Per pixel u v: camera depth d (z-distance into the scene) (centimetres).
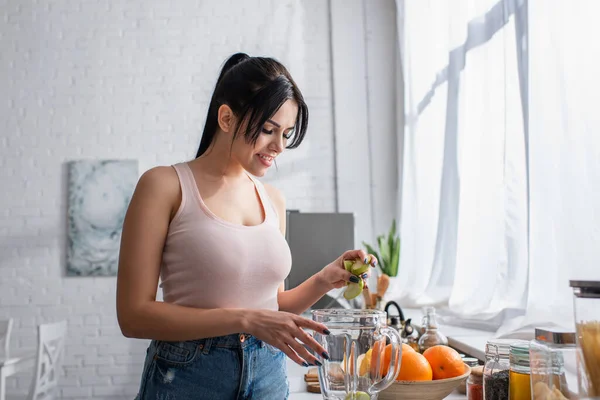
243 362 99
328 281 112
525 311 185
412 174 339
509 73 191
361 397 89
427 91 327
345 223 309
